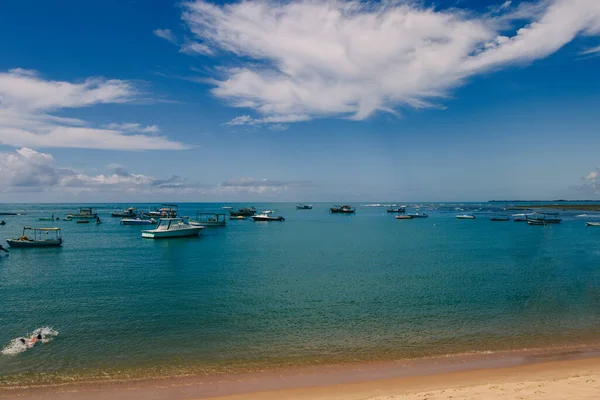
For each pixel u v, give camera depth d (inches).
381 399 568.7
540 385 596.7
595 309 1090.1
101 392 626.5
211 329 936.9
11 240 2581.2
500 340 855.1
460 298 1211.2
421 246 2632.9
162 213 5841.5
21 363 744.3
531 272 1646.2
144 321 999.6
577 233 3577.8
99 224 5064.0
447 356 767.7
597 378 631.2
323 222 5610.2
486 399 546.6
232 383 655.8
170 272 1688.0
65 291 1336.1
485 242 2854.3
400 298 1214.3
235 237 3348.9
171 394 617.0
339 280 1496.1
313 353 788.0
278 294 1272.1
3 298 1242.6
